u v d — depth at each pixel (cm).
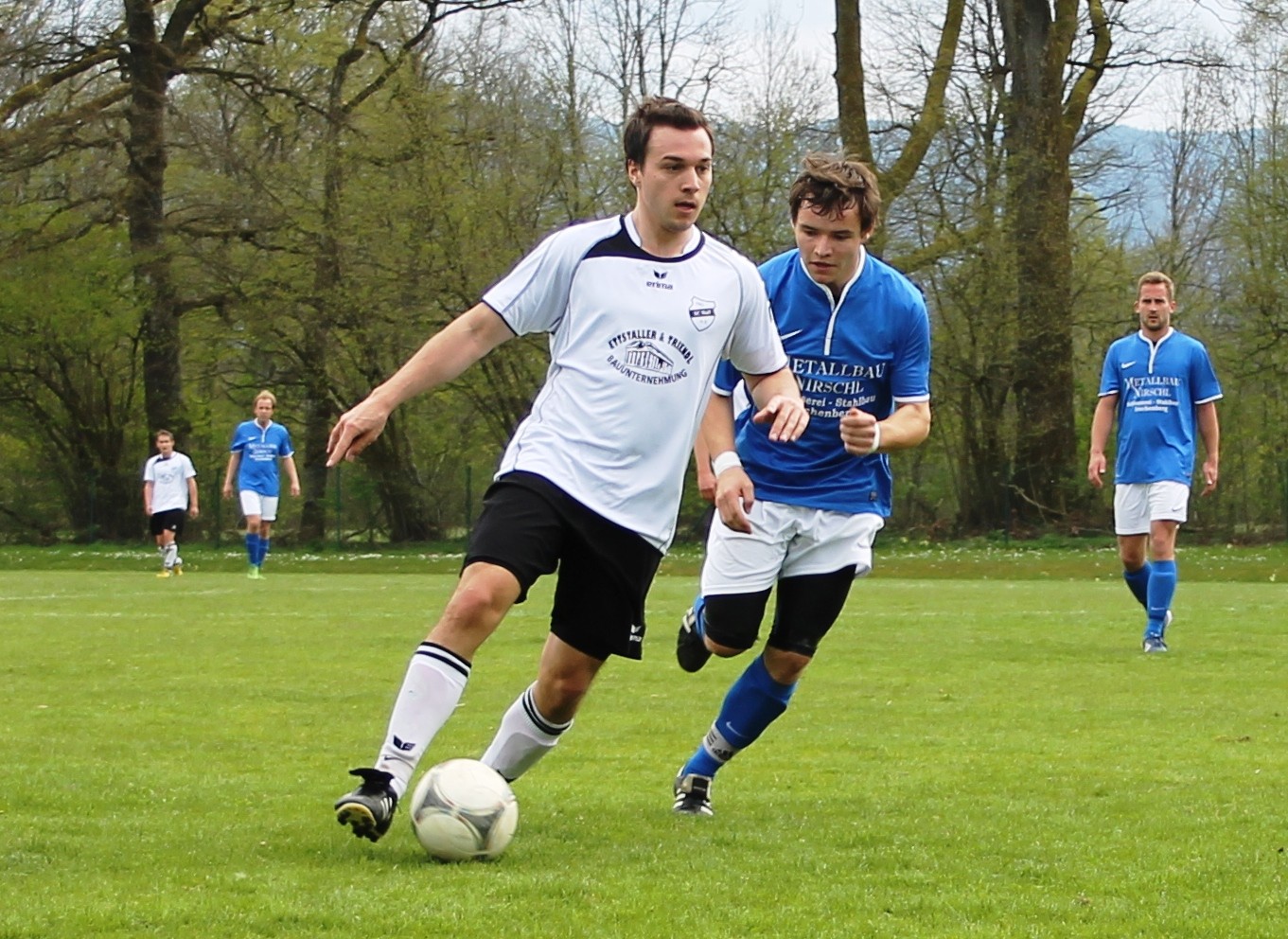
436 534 7669
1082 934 773
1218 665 2203
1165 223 9275
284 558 6606
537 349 7075
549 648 1041
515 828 959
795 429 1026
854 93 6750
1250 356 6969
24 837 1005
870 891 864
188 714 1691
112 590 4134
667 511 1018
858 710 1742
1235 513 6938
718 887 869
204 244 7419
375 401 976
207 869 913
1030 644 2523
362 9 7225
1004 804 1162
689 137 994
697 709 1752
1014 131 6950
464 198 6938
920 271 7031
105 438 7675
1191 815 1106
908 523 7488
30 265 7269
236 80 7125
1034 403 7081
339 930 766
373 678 2028
